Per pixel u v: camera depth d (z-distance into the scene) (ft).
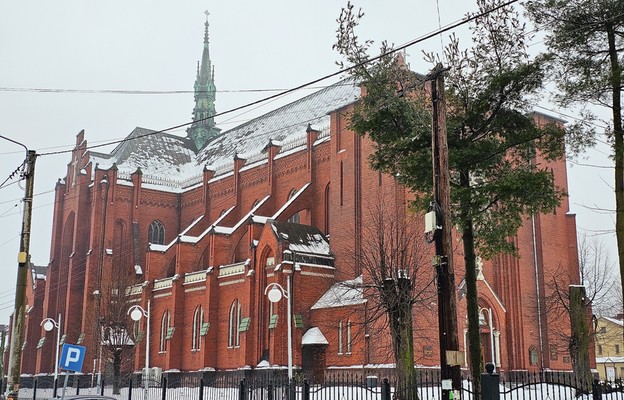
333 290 169.58
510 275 172.65
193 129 323.37
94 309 228.84
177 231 269.44
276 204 214.48
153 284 220.84
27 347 267.18
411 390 91.40
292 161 210.38
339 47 85.35
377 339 143.64
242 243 208.03
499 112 80.79
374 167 86.99
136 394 166.71
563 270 179.83
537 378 165.58
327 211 193.06
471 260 80.59
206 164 276.00
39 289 275.18
